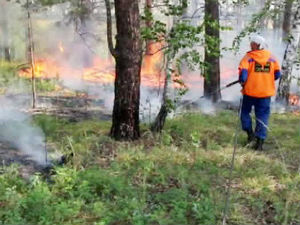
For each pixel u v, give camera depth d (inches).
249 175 236.7
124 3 284.2
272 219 190.1
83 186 210.4
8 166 258.1
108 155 269.6
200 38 316.5
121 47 290.8
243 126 291.0
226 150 278.5
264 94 277.3
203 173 239.0
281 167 250.8
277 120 387.2
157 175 235.9
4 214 184.4
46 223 177.9
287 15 656.4
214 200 201.0
